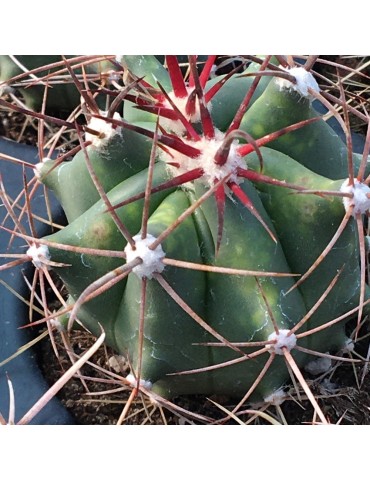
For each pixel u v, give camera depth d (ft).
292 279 0.70
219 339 0.64
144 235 0.60
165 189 0.65
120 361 0.89
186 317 0.68
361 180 0.64
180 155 0.67
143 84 0.74
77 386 0.89
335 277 0.67
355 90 1.19
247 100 0.62
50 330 0.84
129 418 0.86
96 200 0.75
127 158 0.71
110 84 1.01
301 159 0.74
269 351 0.67
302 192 0.61
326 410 0.84
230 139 0.55
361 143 1.06
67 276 0.71
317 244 0.68
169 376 0.76
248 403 0.83
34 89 1.13
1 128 1.19
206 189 0.63
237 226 0.65
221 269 0.60
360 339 0.87
